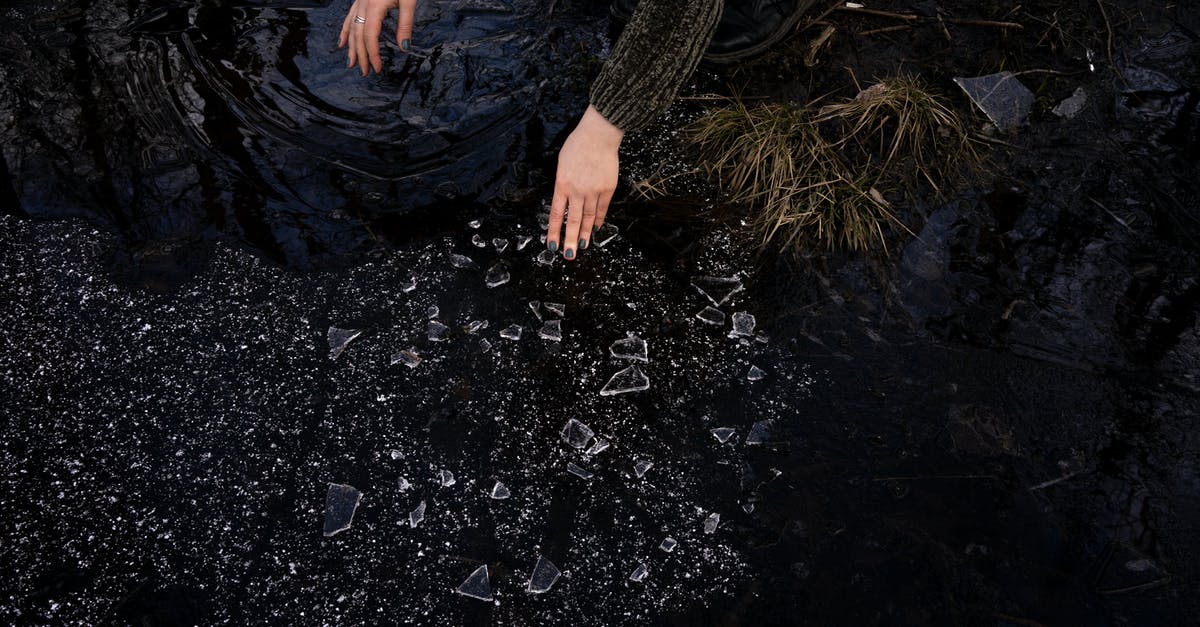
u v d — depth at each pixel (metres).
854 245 1.94
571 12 2.47
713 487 1.54
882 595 1.41
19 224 1.88
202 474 1.53
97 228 1.89
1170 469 1.57
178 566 1.41
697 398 1.67
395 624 1.36
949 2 2.57
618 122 1.46
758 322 1.80
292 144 2.08
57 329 1.72
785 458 1.59
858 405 1.67
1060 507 1.52
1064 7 2.55
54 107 2.13
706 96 2.28
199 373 1.66
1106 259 1.92
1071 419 1.64
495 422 1.62
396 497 1.51
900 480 1.55
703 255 1.93
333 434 1.59
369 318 1.77
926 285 1.87
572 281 1.87
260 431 1.59
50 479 1.50
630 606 1.39
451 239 1.92
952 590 1.41
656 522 1.50
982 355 1.74
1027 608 1.39
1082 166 2.12
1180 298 1.85
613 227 1.97
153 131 2.09
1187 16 2.55
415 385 1.67
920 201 2.04
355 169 2.04
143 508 1.48
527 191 2.02
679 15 1.36
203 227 1.90
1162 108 2.27
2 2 2.39
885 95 2.18
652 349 1.75
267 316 1.76
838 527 1.49
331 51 2.32
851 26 2.49
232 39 2.33
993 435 1.62
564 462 1.57
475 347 1.74
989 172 2.11
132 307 1.76
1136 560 1.45
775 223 1.99
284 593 1.39
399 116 2.16
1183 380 1.70
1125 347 1.76
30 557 1.41
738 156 2.12
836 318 1.81
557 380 1.69
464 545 1.46
